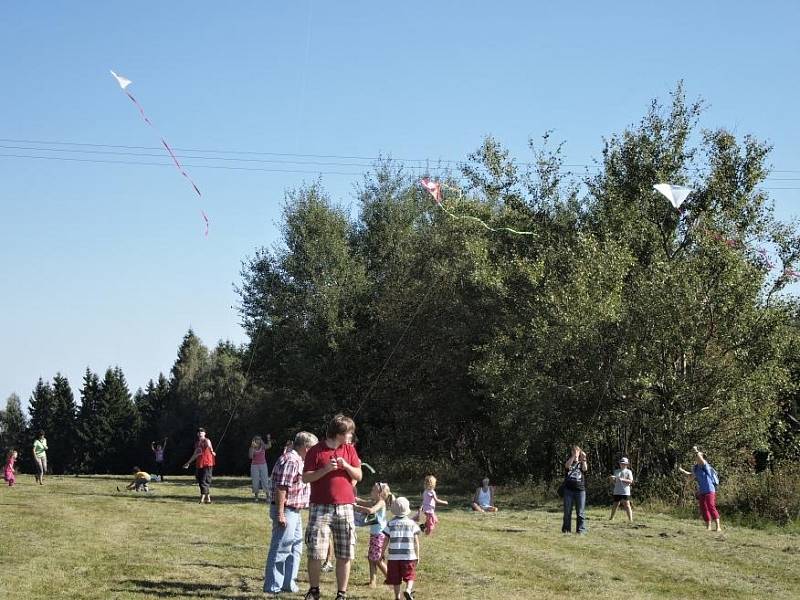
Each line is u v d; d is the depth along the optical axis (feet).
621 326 85.92
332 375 129.80
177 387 241.35
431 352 119.14
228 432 197.98
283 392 140.46
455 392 114.32
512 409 89.66
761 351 84.69
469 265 110.52
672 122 97.60
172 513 61.41
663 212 96.68
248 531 51.37
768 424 84.84
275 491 32.35
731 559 47.24
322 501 29.32
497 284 96.48
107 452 247.29
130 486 85.35
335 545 29.43
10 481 89.56
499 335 95.45
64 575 34.22
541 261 93.66
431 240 129.39
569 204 104.83
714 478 63.52
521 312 96.99
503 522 65.41
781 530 66.69
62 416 259.60
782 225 90.43
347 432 29.58
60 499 69.92
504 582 36.68
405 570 30.89
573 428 89.71
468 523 63.87
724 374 83.30
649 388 86.48
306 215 135.23
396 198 140.15
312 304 131.34
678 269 84.84
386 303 128.06
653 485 86.38
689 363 85.97
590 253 89.56
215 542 45.80
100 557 39.11
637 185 98.12
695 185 95.30
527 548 48.32
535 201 106.11
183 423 226.58
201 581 34.06
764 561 46.91
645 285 85.61
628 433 91.71
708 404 84.23
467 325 110.22
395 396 127.03
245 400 190.19
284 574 32.12
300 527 32.73
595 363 87.40
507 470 113.70
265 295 136.67
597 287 86.33
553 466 105.70
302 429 136.36
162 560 38.81
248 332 138.92
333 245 133.28
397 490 106.63
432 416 119.96
